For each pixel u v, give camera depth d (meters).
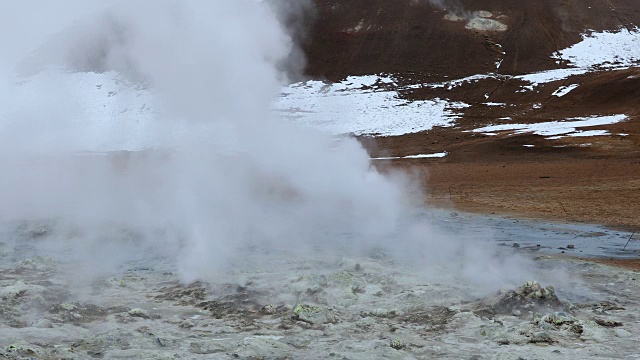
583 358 12.41
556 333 13.94
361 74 123.31
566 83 107.25
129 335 13.98
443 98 108.50
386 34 134.00
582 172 51.72
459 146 75.12
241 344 13.43
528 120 90.50
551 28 135.12
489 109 99.94
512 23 135.62
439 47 129.38
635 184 43.66
